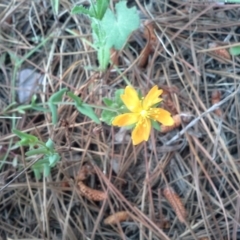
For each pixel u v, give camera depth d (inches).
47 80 8.5
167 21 8.6
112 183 8.1
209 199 8.0
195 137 8.1
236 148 8.3
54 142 8.1
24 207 8.2
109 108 7.2
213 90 8.5
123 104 7.2
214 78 8.5
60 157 8.0
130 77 8.4
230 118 8.3
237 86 8.4
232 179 8.0
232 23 8.6
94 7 6.8
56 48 8.7
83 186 7.9
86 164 8.2
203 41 8.6
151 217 8.0
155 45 8.5
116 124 6.3
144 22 8.5
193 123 8.0
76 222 8.0
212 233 7.9
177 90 8.4
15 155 8.0
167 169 8.2
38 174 7.6
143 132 6.3
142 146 8.1
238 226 7.9
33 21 8.8
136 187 8.2
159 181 8.2
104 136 8.2
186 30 8.7
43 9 8.8
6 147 8.1
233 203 7.9
